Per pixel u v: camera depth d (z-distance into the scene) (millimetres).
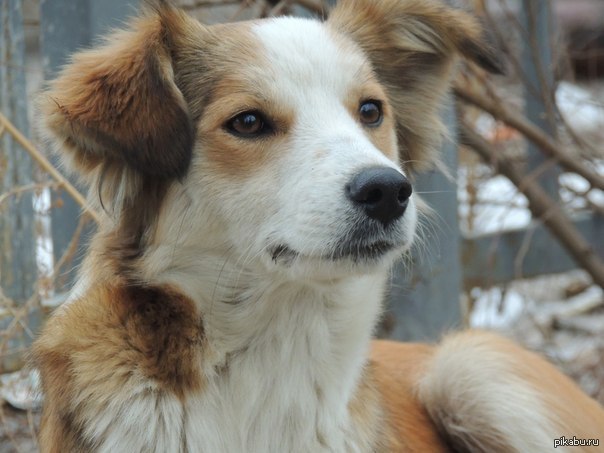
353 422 5258
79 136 4754
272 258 4902
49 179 7508
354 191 4668
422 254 7223
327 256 4766
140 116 4727
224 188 4965
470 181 9742
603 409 6988
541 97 9555
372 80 5395
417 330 7797
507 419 6145
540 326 10242
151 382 4789
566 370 9258
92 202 5164
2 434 7059
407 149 6203
